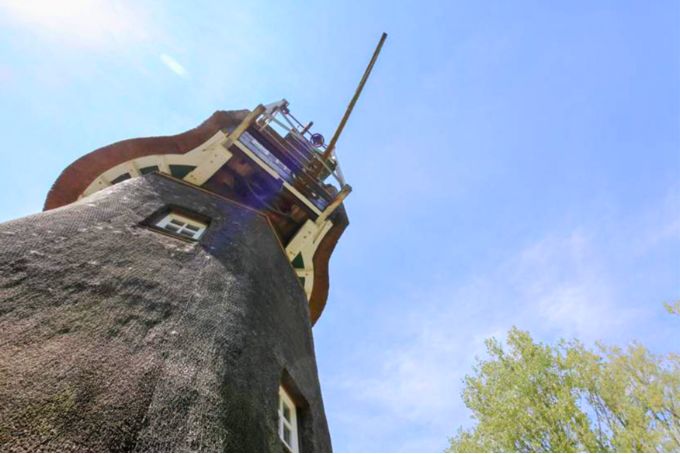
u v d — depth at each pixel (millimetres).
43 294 2842
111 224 4430
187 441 2248
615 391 10375
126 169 7953
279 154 10047
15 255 3100
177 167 8125
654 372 10602
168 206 5867
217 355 3242
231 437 2551
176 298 3637
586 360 11133
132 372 2518
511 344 12414
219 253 5055
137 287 3494
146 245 4344
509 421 10219
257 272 5559
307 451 3947
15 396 1962
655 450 8875
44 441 1797
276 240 7766
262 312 4754
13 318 2496
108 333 2773
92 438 1926
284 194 9188
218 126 9164
